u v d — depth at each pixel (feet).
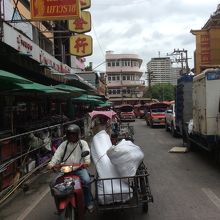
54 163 23.06
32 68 44.80
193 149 57.26
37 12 52.01
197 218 23.88
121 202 23.29
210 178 36.58
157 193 30.91
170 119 92.22
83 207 21.68
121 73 373.61
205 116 44.80
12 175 34.27
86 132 83.61
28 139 40.22
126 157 23.66
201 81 46.98
